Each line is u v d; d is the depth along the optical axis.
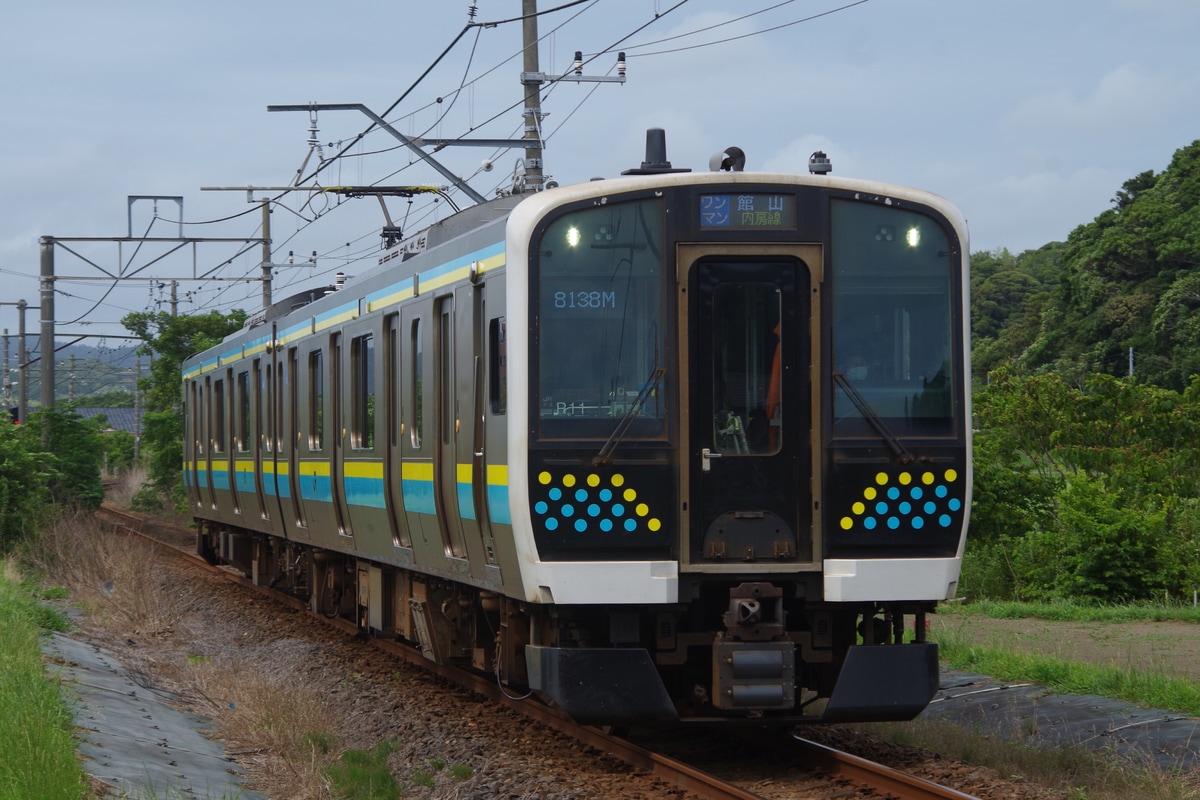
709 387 9.33
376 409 13.70
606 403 9.24
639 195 9.36
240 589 22.89
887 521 9.39
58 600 20.42
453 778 9.59
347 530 15.42
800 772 9.43
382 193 22.56
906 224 9.55
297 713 11.68
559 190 9.33
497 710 11.86
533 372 9.18
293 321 17.67
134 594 19.25
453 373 11.17
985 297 95.38
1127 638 15.80
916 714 9.44
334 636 17.02
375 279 13.87
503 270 9.72
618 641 9.34
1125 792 8.45
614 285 9.30
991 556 23.27
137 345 48.44
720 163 9.67
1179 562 20.66
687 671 9.90
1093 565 20.67
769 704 9.07
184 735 10.70
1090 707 11.19
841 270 9.47
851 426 9.39
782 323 9.39
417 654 14.70
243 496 21.36
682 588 9.28
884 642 9.88
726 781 9.30
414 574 13.45
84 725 9.49
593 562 9.13
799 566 9.29
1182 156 70.69
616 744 9.93
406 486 12.71
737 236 9.36
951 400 9.52
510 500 9.24
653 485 9.20
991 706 11.57
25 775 7.12
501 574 10.00
